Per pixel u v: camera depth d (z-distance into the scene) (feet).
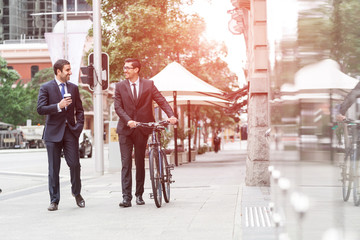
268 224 15.90
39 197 28.94
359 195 5.03
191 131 88.07
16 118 209.67
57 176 23.31
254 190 28.09
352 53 4.44
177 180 39.75
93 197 28.14
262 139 30.58
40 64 270.87
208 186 33.09
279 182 5.99
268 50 6.97
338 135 4.33
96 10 48.91
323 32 4.33
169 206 23.07
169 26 82.64
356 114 4.75
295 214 4.62
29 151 156.25
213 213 20.20
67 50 82.84
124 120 23.58
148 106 24.20
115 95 24.22
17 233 17.02
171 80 62.90
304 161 4.35
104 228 17.57
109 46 83.20
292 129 4.76
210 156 112.27
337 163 4.22
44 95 23.29
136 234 16.16
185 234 15.72
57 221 19.60
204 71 103.96
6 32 374.43
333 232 4.11
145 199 26.48
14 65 271.69
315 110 4.22
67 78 23.77
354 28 4.44
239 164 69.82
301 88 4.42
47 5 375.86
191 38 84.84
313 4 4.35
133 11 81.05
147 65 84.43
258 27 29.84
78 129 23.75
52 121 23.32
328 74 4.27
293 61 4.70
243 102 83.20
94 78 48.47
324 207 4.11
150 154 22.77
